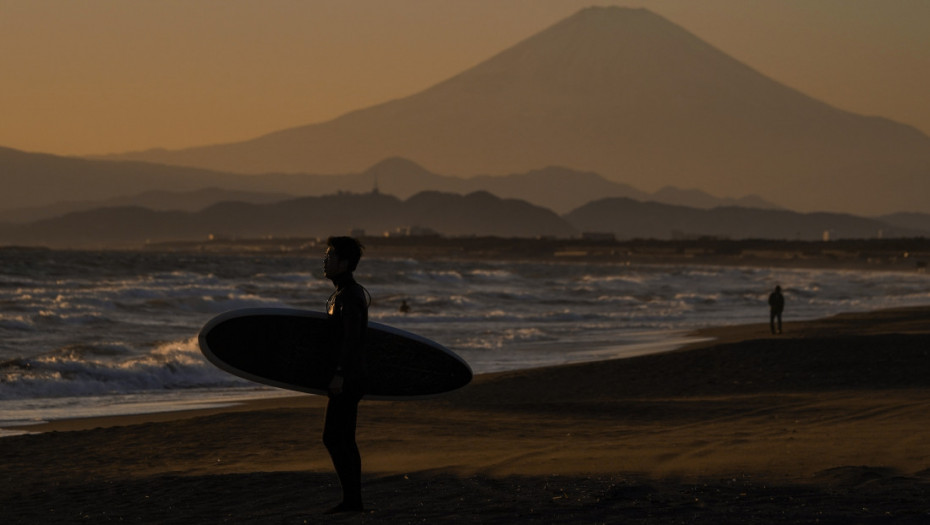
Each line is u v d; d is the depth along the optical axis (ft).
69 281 291.79
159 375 88.28
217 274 423.23
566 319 189.57
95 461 46.75
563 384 83.05
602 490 30.30
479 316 188.85
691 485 31.01
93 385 83.76
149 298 222.07
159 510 32.48
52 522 31.17
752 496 28.66
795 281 516.32
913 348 97.66
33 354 112.37
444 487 32.94
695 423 55.83
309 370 29.14
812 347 101.50
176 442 52.03
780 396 68.74
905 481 30.48
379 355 30.25
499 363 107.45
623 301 262.26
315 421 58.70
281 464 43.37
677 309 231.71
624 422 57.93
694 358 96.99
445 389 30.96
